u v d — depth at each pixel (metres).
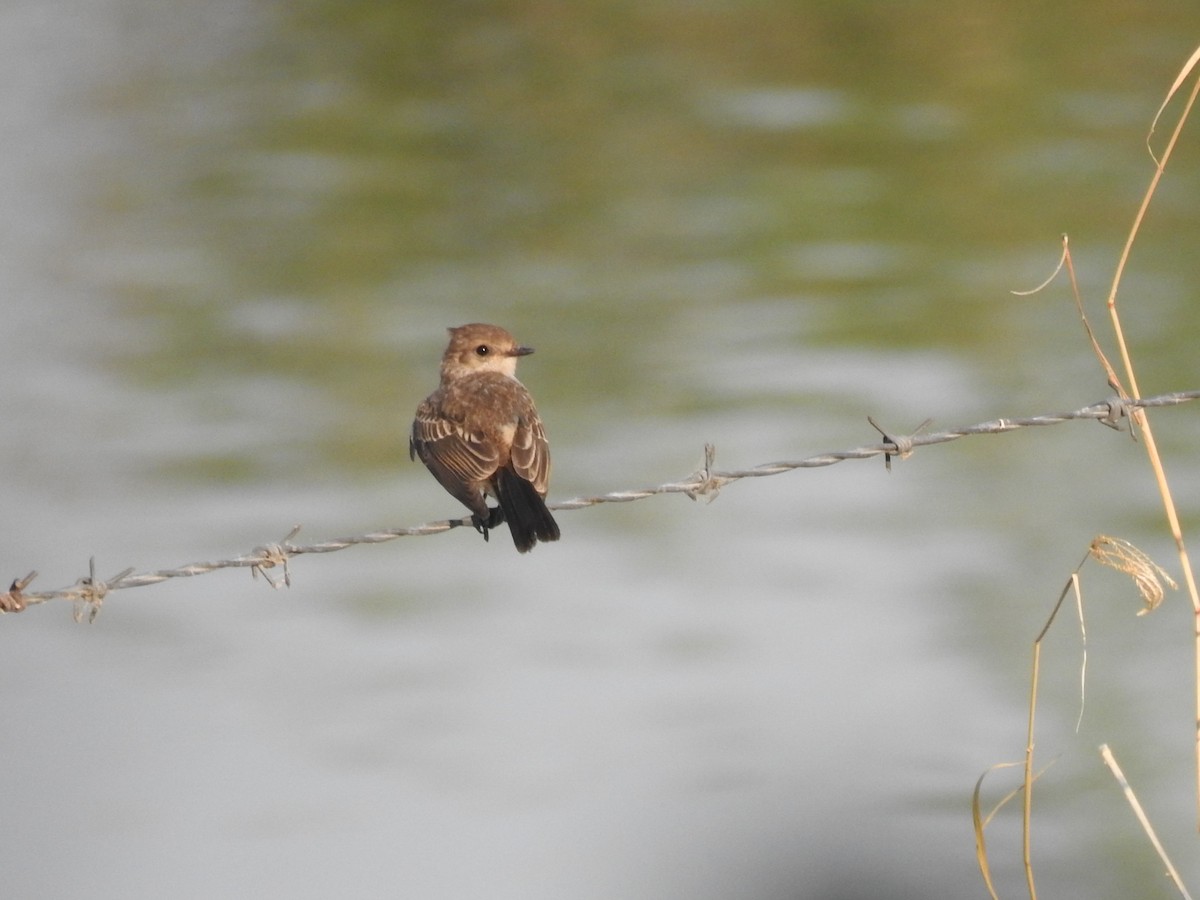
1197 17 30.67
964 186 23.97
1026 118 26.73
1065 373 16.98
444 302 20.98
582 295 20.59
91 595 5.93
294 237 24.14
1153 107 26.80
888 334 18.58
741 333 18.84
